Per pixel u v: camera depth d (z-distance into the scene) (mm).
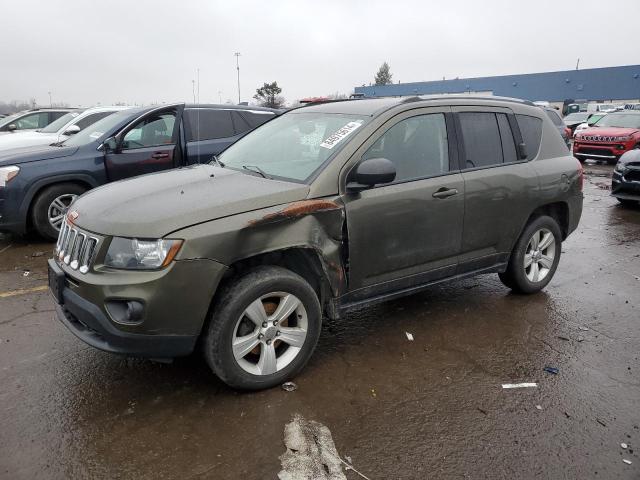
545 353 3904
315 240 3254
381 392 3330
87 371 3502
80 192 6727
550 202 4793
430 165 3934
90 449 2744
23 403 3123
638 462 2730
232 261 2986
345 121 3865
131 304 2791
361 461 2695
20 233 6668
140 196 3236
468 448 2812
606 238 7574
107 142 6715
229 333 3047
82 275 2930
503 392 3361
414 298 4957
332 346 3951
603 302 4953
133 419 2998
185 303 2871
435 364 3707
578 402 3264
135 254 2830
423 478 2588
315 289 3557
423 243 3881
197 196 3170
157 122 7211
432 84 59969
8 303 4637
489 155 4352
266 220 3059
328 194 3363
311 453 2740
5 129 14414
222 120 7750
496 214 4320
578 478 2609
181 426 2943
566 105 49031
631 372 3652
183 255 2828
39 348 3801
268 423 2982
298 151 3822
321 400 3223
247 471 2605
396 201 3643
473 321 4449
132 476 2566
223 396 3238
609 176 14477
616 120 17328
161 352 2932
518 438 2904
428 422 3027
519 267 4766
